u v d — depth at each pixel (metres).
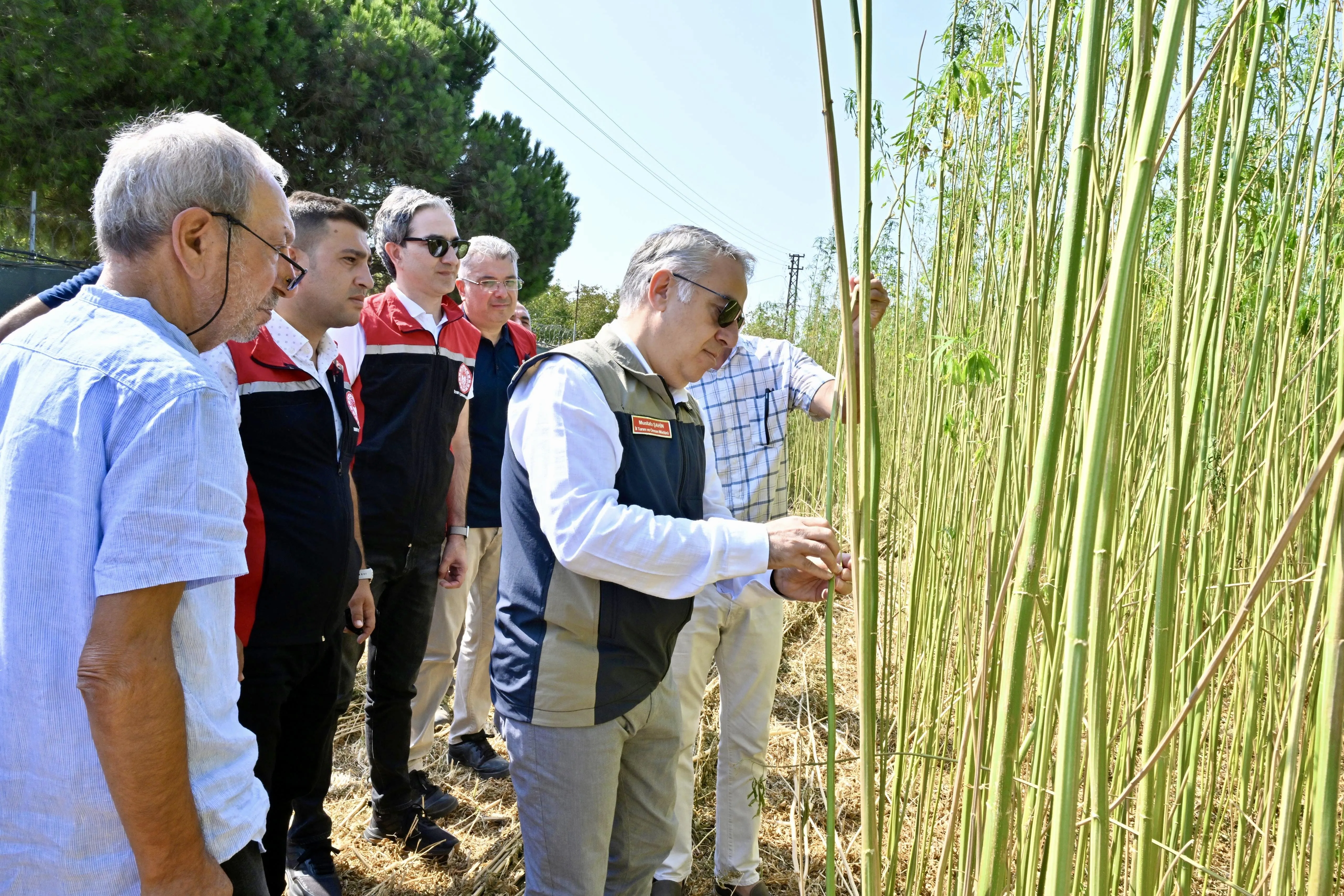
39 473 1.02
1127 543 1.48
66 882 1.05
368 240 2.09
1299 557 1.44
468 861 2.63
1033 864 1.22
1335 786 0.76
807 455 6.00
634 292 1.63
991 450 1.75
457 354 2.70
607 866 1.64
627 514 1.42
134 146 1.16
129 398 1.05
